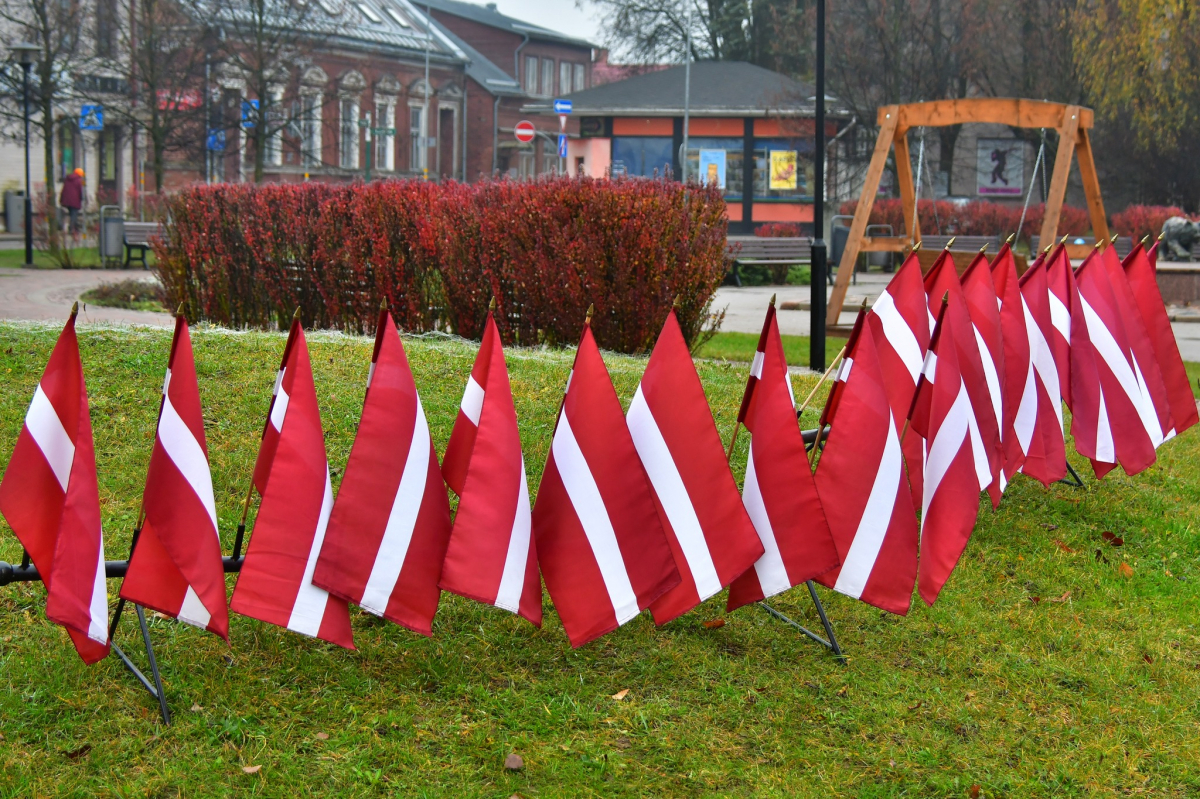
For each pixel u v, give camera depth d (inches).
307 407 148.1
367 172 1595.7
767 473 164.1
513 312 366.9
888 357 201.5
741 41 2266.2
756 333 534.3
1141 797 140.3
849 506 166.6
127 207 1299.2
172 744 135.9
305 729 140.9
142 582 140.3
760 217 1483.8
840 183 1483.8
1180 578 214.2
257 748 135.8
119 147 1535.4
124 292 597.0
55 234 866.8
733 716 150.8
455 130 2240.4
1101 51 1343.5
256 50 1269.7
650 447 160.6
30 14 1136.2
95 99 1229.7
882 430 166.9
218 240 423.5
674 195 358.9
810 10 1524.4
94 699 142.7
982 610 190.4
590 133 1509.6
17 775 127.1
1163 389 264.2
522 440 243.3
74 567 133.9
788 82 1529.3
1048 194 455.2
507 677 156.9
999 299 230.2
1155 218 1041.5
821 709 154.3
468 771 134.6
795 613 183.5
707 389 298.2
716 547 159.9
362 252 390.3
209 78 1262.3
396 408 150.5
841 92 1457.9
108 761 131.4
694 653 167.2
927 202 1064.8
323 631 145.3
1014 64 1521.9
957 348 201.8
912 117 472.4
